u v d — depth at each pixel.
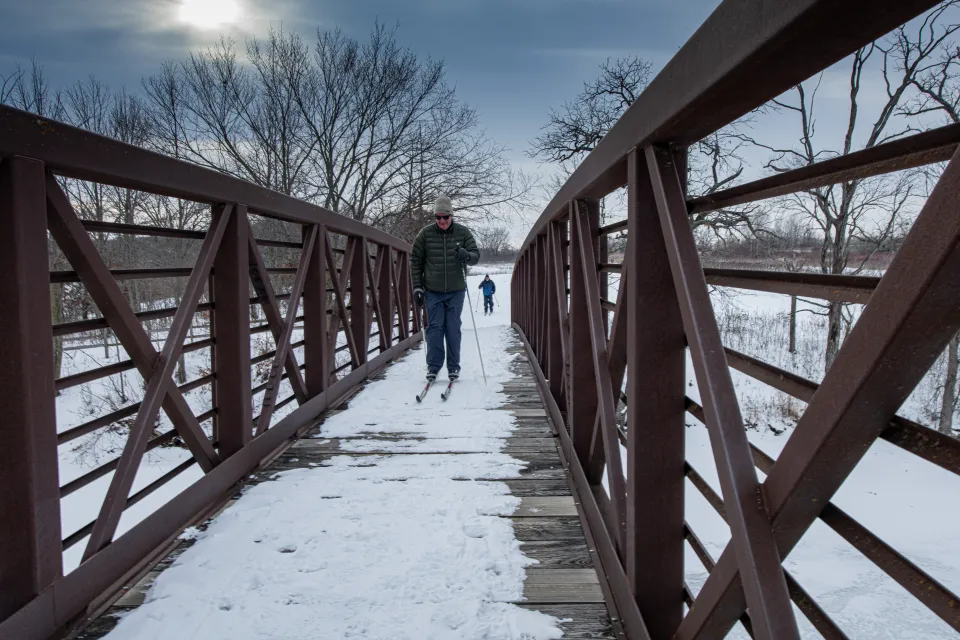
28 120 1.30
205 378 2.37
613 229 1.95
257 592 1.63
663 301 1.32
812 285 0.80
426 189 18.20
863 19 0.63
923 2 0.59
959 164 0.51
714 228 12.34
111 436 9.41
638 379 1.33
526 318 6.80
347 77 18.02
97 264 1.58
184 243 14.31
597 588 1.67
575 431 2.42
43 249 1.36
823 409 0.69
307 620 1.51
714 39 0.85
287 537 1.96
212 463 2.27
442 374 4.99
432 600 1.60
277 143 18.78
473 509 2.19
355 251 4.77
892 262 0.58
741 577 0.83
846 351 0.65
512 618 1.53
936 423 10.50
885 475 8.35
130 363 1.77
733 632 5.27
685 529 1.33
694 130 1.11
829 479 0.72
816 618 0.78
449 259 4.43
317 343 3.63
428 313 4.47
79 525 5.56
